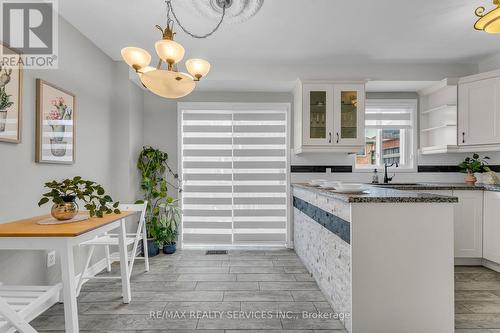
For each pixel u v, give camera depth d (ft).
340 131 11.45
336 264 6.96
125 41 9.54
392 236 5.85
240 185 13.48
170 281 9.05
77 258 8.73
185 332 6.23
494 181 10.84
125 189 11.28
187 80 5.88
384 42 9.70
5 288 5.14
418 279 5.86
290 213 13.21
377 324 5.84
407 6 7.55
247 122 13.46
